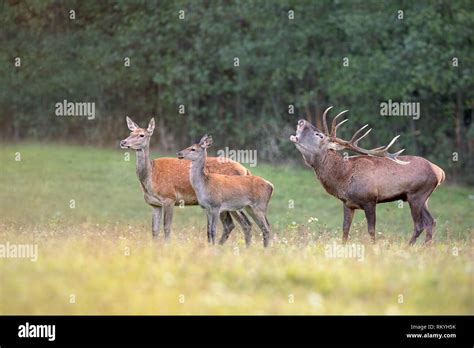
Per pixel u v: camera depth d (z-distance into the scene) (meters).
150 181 12.84
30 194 20.88
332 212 20.56
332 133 13.02
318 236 13.70
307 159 13.02
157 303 8.20
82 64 29.48
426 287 8.99
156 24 28.03
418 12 24.70
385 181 12.88
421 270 9.38
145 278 8.80
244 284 8.92
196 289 8.66
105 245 10.40
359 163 12.91
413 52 24.33
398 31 25.22
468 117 26.58
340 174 12.89
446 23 24.86
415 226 13.13
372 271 9.28
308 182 23.58
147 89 29.39
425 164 13.12
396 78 24.61
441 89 24.36
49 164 24.75
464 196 23.41
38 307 8.07
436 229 18.58
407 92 25.23
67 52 29.73
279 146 26.72
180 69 27.38
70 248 10.03
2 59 29.77
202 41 27.45
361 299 8.79
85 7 29.83
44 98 29.56
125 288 8.48
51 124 29.36
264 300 8.49
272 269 9.23
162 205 12.98
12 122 29.47
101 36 29.58
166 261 9.29
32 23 29.88
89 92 29.34
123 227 14.84
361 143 25.92
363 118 25.50
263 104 27.62
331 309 8.41
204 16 27.11
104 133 29.02
